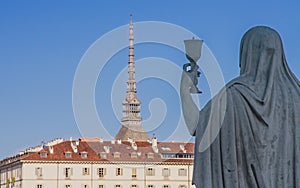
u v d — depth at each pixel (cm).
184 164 16688
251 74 1619
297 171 1597
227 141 1577
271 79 1603
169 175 16788
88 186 17062
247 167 1586
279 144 1599
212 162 1581
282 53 1641
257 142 1584
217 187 1574
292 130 1608
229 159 1573
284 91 1616
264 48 1619
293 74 1647
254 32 1636
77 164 17175
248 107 1584
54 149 17350
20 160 17275
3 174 18662
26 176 17200
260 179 1580
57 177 17200
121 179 16975
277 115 1603
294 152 1603
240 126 1584
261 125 1589
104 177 17075
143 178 16825
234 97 1590
